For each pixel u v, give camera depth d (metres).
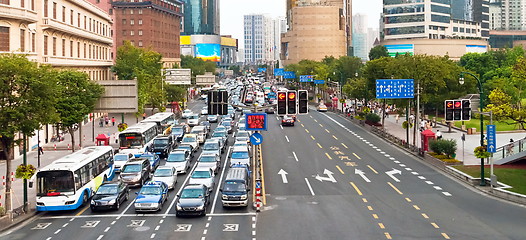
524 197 34.22
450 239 26.66
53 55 68.31
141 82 82.56
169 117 72.25
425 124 73.00
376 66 73.06
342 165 48.75
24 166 32.47
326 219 30.81
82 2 80.56
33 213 32.91
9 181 32.56
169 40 186.50
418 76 59.03
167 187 36.78
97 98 48.91
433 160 48.84
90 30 86.75
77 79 52.50
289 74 181.62
